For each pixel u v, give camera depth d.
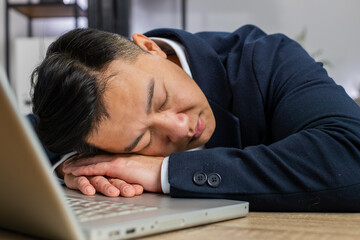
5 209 0.45
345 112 0.76
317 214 0.63
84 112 0.69
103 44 0.74
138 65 0.77
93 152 0.82
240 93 0.99
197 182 0.67
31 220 0.42
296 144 0.68
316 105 0.79
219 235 0.47
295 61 0.97
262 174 0.66
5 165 0.39
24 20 3.65
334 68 3.28
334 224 0.53
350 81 3.26
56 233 0.40
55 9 3.41
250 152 0.69
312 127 0.75
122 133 0.74
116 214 0.49
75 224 0.39
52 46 0.78
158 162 0.78
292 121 0.81
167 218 0.48
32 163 0.36
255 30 1.19
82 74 0.69
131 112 0.73
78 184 0.77
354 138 0.68
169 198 0.67
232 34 1.18
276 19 3.31
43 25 3.69
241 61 1.01
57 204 0.37
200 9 3.34
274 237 0.45
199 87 0.96
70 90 0.69
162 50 1.10
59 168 0.97
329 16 3.25
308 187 0.64
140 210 0.52
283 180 0.65
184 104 0.80
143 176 0.75
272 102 0.95
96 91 0.70
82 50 0.72
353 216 0.61
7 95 0.34
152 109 0.75
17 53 3.11
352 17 3.22
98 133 0.73
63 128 0.71
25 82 3.11
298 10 3.28
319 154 0.66
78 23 3.28
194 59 1.02
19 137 0.36
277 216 0.61
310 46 3.29
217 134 1.03
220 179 0.67
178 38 1.06
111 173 0.78
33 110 0.75
